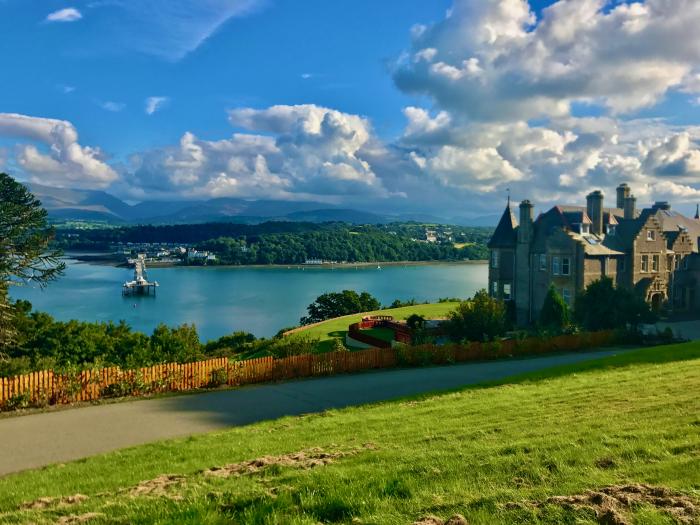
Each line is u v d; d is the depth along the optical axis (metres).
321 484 9.52
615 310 45.19
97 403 23.33
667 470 8.85
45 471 14.39
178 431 19.22
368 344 45.09
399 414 18.48
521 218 59.91
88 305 141.50
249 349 53.09
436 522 7.36
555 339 40.41
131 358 38.25
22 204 35.78
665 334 44.97
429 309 75.12
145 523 8.12
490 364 34.41
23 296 159.12
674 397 15.80
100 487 11.76
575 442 11.23
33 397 22.66
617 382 20.56
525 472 9.42
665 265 59.31
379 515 7.83
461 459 10.70
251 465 12.23
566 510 7.32
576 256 53.94
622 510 7.17
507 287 62.44
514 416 15.75
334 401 23.86
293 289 178.25
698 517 6.86
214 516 8.09
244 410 22.31
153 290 172.75
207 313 127.62
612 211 60.81
